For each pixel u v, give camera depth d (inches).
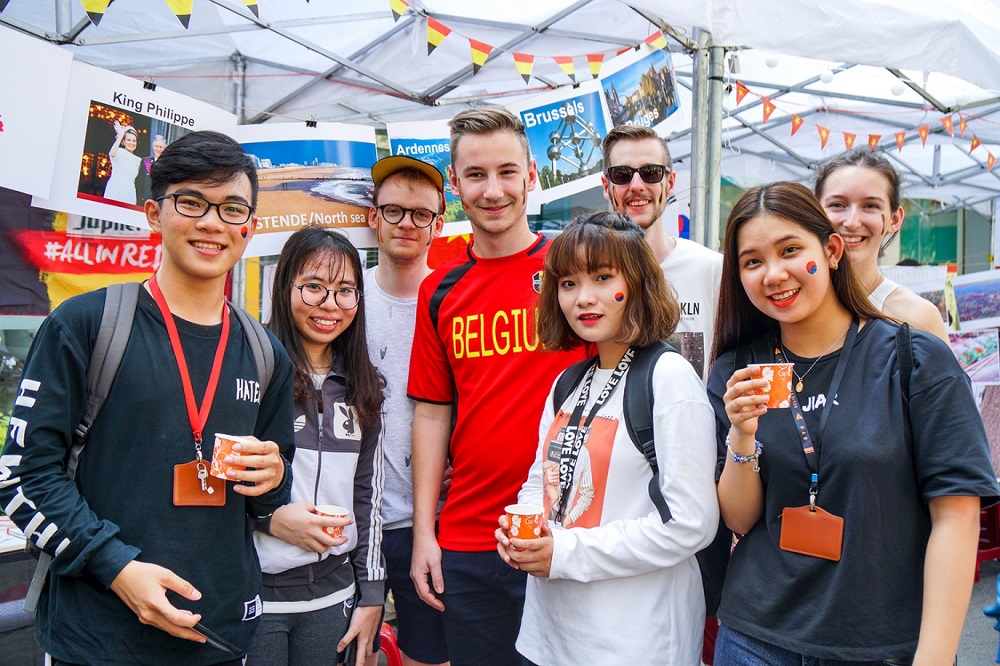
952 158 340.5
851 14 140.1
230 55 191.5
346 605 92.9
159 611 59.6
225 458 65.4
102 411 63.6
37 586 63.9
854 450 62.3
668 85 157.5
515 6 164.9
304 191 134.0
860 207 101.0
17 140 105.7
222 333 71.2
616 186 118.6
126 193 118.0
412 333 115.0
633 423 73.2
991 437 183.8
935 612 58.6
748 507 69.2
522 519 70.7
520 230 99.5
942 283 230.2
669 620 70.7
